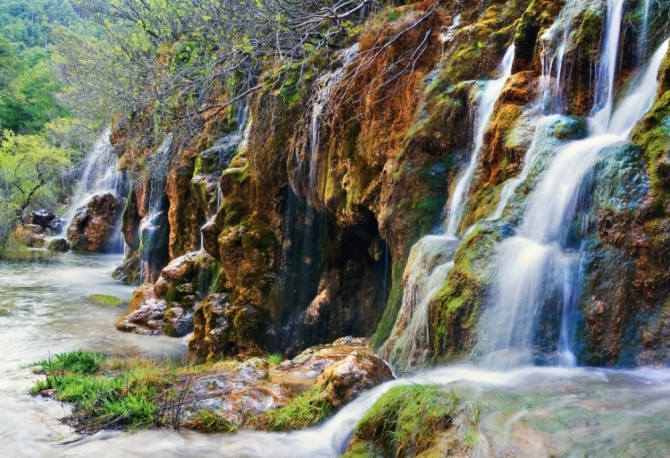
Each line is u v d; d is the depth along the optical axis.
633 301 4.50
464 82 7.61
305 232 10.69
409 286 6.62
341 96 9.29
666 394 3.80
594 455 3.14
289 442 5.22
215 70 14.83
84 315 14.59
